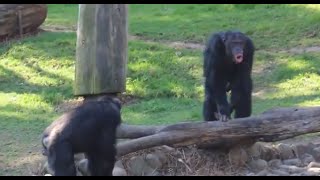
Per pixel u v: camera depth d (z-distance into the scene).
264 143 13.39
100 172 10.30
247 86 12.61
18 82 21.03
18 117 17.36
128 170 12.10
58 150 10.04
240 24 27.53
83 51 14.48
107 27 14.44
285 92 19.08
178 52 22.81
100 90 14.47
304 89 19.25
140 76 20.78
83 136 10.16
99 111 10.23
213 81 12.48
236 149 12.55
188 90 19.59
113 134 10.26
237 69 12.55
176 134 12.12
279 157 12.95
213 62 12.40
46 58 22.59
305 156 13.05
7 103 18.77
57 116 17.56
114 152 10.32
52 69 21.83
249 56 12.42
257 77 20.70
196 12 31.28
